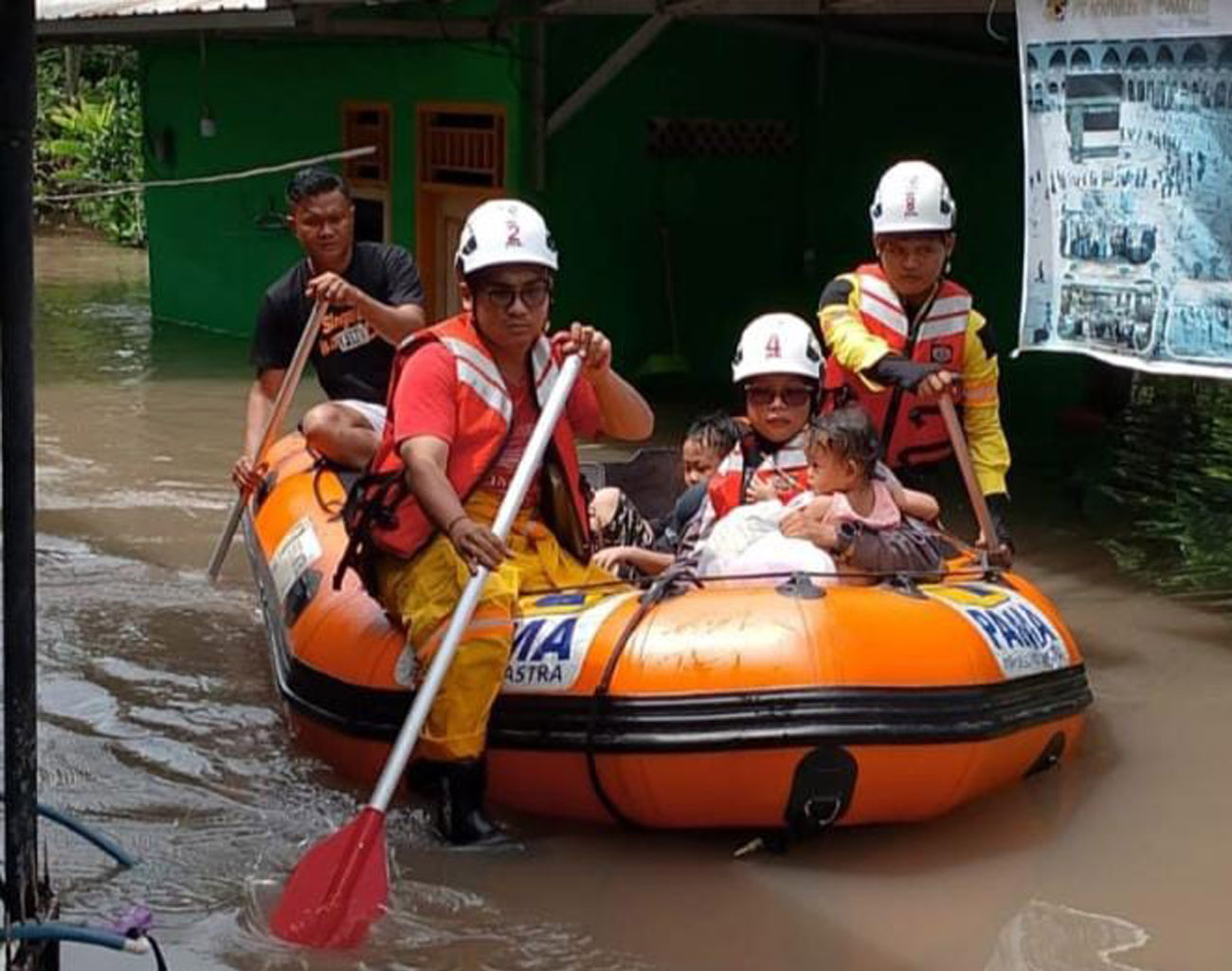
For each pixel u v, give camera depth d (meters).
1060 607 6.64
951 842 4.40
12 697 2.93
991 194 11.81
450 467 4.33
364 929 3.85
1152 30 5.85
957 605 4.46
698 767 4.13
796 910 4.00
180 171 14.52
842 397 5.27
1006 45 11.65
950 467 9.01
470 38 10.44
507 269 4.23
